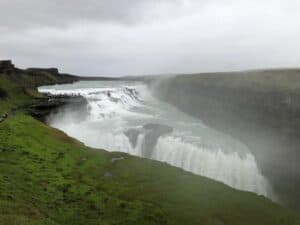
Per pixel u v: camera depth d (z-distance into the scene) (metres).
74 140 69.75
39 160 53.06
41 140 63.00
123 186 47.84
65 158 56.31
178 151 76.75
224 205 44.81
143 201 43.44
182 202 44.22
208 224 39.47
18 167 48.16
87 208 39.66
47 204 38.28
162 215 39.88
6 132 63.12
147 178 51.22
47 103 93.38
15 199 35.81
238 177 71.94
